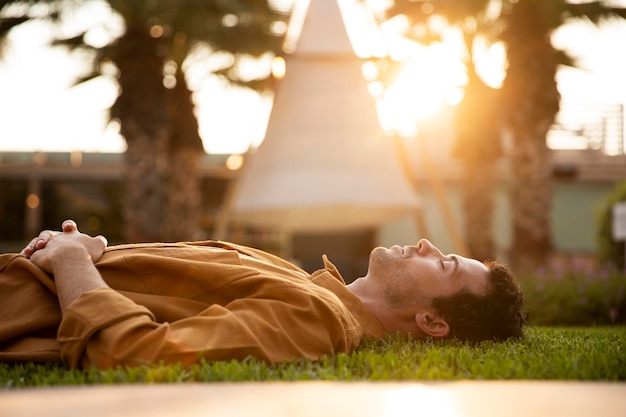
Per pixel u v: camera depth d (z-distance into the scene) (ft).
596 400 4.83
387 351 8.37
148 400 4.70
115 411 4.32
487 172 47.42
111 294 7.72
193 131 48.03
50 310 8.43
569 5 45.11
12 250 67.92
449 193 62.44
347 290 9.40
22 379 7.04
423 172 60.18
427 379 6.90
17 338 8.34
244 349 7.56
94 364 7.43
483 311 9.53
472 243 47.60
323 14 38.81
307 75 38.70
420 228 39.22
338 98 38.63
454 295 9.50
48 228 68.90
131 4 41.29
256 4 46.24
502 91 45.01
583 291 25.13
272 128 38.99
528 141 45.06
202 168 61.46
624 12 45.11
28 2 43.29
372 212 39.42
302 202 37.88
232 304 8.10
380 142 38.75
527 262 41.96
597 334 12.11
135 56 43.60
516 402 4.75
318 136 38.50
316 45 38.58
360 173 38.34
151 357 7.32
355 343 8.68
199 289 8.59
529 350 8.85
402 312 9.53
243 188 39.65
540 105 44.27
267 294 8.29
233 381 6.82
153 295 8.50
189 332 7.58
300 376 6.94
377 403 4.69
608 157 62.28
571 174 61.72
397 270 9.59
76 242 8.41
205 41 45.24
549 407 4.58
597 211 42.57
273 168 38.70
